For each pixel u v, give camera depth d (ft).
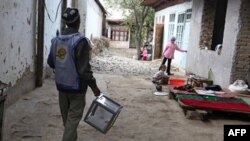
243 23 28.45
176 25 53.36
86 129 18.20
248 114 22.24
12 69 21.70
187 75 40.91
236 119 22.40
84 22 48.60
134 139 17.33
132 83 34.83
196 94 26.18
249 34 28.63
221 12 37.88
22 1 23.11
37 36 27.71
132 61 64.13
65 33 13.08
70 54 12.67
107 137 17.30
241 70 29.09
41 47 27.89
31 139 16.17
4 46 19.88
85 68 12.53
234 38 29.07
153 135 18.16
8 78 20.97
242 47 28.81
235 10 29.35
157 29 65.62
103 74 40.55
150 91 30.66
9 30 20.67
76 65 12.75
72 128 13.08
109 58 65.87
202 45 38.65
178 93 26.21
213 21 38.24
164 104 25.62
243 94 27.09
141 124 20.03
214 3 37.91
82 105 13.44
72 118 13.24
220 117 22.67
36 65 27.91
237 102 24.40
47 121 19.04
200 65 37.81
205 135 18.70
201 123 21.02
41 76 28.27
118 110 13.46
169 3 59.93
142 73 44.62
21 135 16.56
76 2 46.91
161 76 32.73
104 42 94.89
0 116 12.49
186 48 45.73
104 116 13.46
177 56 50.62
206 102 23.52
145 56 71.77
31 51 26.35
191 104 22.39
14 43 21.86
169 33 59.00
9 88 21.26
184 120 21.45
